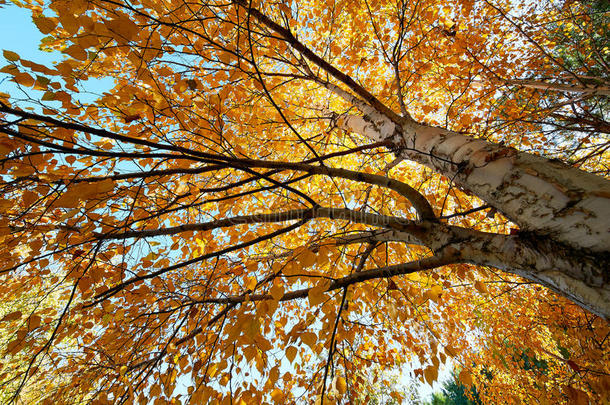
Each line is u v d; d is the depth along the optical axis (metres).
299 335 1.50
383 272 1.69
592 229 0.80
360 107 2.73
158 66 1.88
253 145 2.83
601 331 2.72
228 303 2.22
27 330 1.97
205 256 1.48
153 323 2.65
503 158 1.18
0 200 1.50
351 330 2.32
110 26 1.20
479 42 3.71
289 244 3.17
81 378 2.52
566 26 4.12
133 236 1.57
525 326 4.81
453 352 1.76
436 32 3.35
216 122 2.08
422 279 1.75
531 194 0.99
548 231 0.90
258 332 1.35
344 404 2.19
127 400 1.94
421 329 1.85
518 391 5.24
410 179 4.00
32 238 1.73
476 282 1.92
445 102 4.54
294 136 3.42
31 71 1.23
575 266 0.81
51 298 2.97
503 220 2.96
